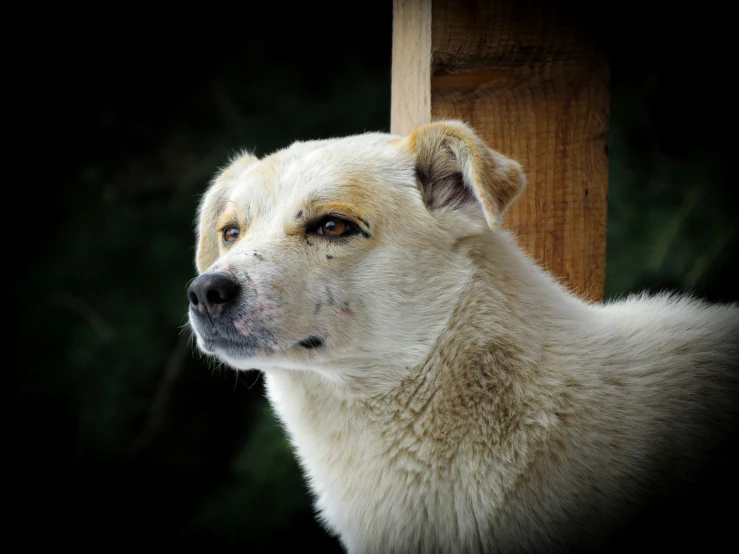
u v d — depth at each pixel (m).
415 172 4.86
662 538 4.38
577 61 5.22
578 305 5.01
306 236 4.70
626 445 4.45
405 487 4.62
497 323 4.57
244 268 4.56
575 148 5.26
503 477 4.39
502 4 5.07
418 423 4.59
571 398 4.50
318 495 5.39
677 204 11.11
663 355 4.82
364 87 12.22
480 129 5.24
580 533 4.36
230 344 4.58
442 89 5.27
